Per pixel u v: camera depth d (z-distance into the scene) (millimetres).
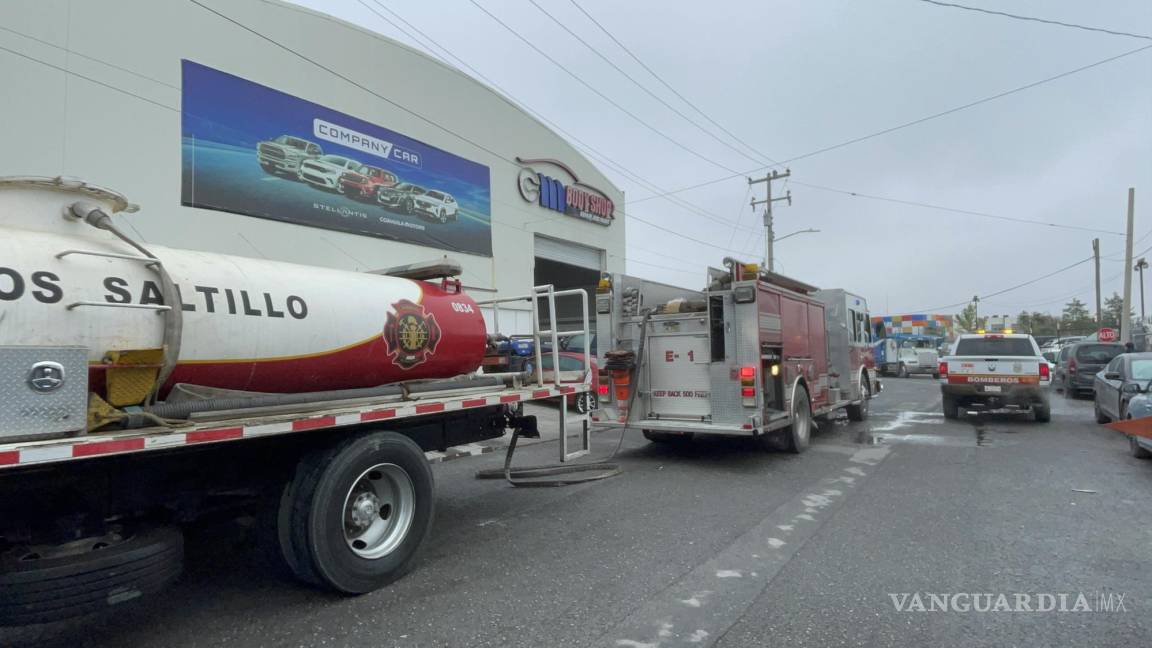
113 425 3213
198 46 12688
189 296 3803
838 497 6543
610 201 26703
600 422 8953
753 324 8000
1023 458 8656
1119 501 6270
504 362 6730
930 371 32031
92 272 3379
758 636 3459
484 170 20156
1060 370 20016
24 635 3531
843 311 11734
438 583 4270
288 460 4141
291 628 3607
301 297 4453
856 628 3539
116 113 11422
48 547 3086
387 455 4254
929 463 8352
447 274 5766
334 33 15398
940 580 4238
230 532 5133
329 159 15258
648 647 3344
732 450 9438
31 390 2768
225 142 13102
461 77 19250
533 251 22375
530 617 3727
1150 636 3398
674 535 5293
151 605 3934
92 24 11117
